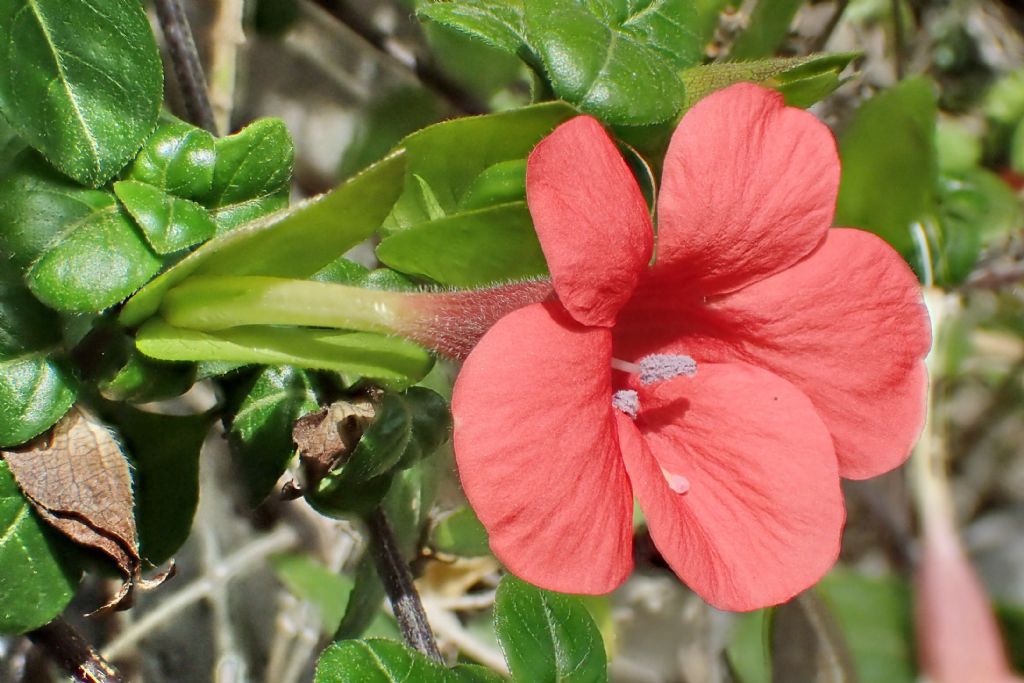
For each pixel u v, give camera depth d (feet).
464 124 0.78
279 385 0.79
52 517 0.75
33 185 0.76
